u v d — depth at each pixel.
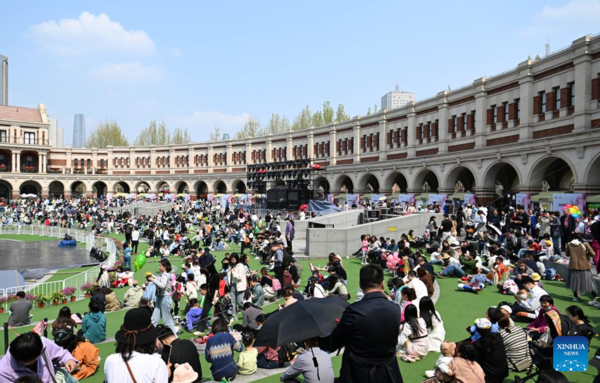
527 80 34.38
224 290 14.71
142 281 23.19
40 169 88.50
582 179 28.83
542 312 9.99
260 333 6.06
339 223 34.81
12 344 4.75
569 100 31.02
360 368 4.57
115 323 14.78
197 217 50.62
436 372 7.49
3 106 89.06
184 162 90.00
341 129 62.12
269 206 54.28
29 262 30.14
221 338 9.09
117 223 49.19
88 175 91.88
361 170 57.00
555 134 31.98
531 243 19.42
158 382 4.27
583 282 13.81
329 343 5.25
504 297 15.41
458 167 42.09
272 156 75.56
